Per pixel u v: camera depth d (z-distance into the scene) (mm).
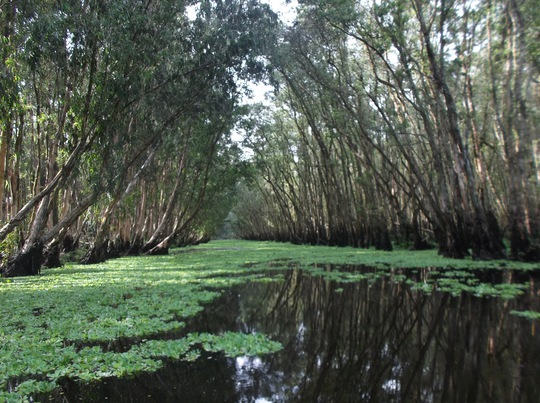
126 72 17938
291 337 9203
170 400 5953
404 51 24266
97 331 9344
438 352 7957
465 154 23125
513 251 22578
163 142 29422
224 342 8539
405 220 37875
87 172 22766
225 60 21406
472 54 27234
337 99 30344
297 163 54812
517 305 11633
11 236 21047
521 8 21406
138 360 7473
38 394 6219
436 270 19875
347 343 8703
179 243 61250
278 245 63344
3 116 16141
